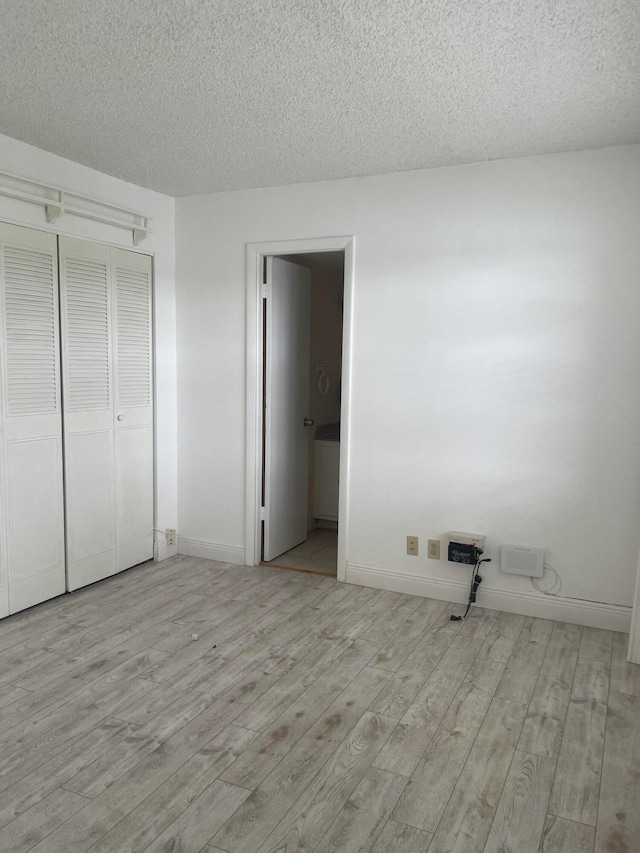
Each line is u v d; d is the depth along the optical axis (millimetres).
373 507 3613
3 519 3047
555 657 2807
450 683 2570
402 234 3414
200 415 4094
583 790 1932
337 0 1755
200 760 2053
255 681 2564
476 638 2994
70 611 3238
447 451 3400
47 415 3234
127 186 3645
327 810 1834
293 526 4395
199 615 3219
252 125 2748
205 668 2666
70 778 1957
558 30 1898
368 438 3588
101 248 3494
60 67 2207
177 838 1718
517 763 2061
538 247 3117
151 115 2645
